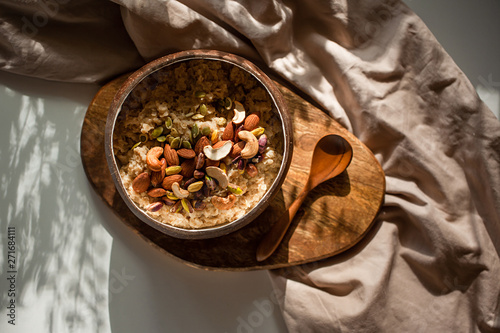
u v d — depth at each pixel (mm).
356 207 469
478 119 469
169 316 492
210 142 435
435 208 476
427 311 476
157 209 425
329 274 477
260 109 444
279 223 456
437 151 478
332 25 483
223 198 423
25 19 476
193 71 441
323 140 456
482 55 512
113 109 416
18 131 497
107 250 493
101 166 467
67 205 494
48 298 491
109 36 487
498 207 469
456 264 473
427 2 514
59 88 499
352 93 476
